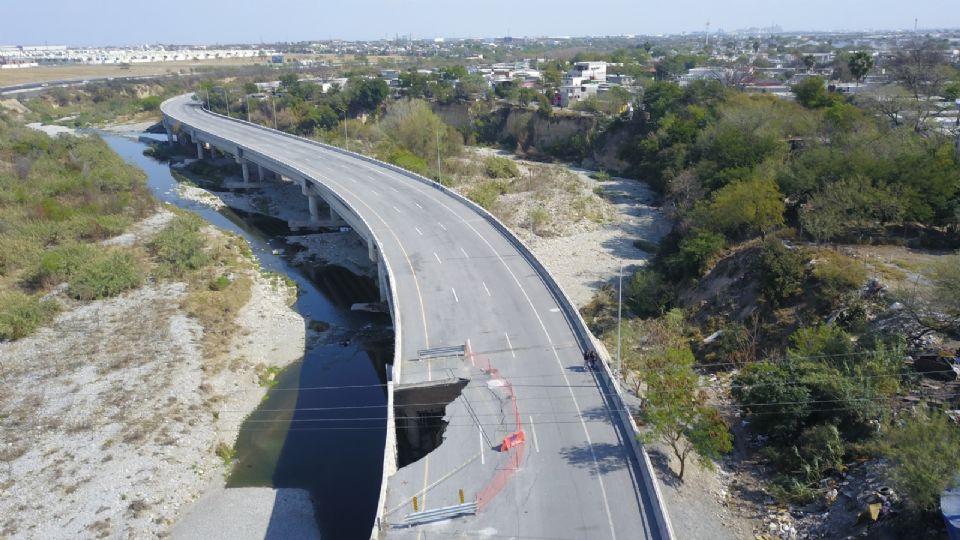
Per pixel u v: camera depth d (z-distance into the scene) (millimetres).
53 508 32750
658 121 105688
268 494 34906
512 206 81875
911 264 43688
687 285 54406
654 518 26172
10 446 37094
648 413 31344
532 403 33781
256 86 182000
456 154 116438
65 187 78812
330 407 43312
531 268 51156
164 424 39656
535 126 131750
